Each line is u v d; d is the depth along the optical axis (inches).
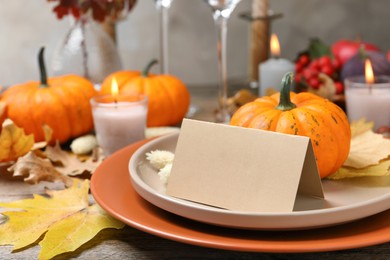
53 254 19.7
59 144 29.8
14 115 28.3
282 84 21.8
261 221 18.2
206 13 45.1
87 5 31.8
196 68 46.4
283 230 18.7
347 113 31.4
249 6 45.2
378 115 30.3
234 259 19.6
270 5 45.5
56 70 33.4
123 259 19.8
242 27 45.6
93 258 19.8
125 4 33.3
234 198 19.9
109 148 28.0
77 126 29.3
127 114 27.5
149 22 45.2
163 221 19.4
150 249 20.2
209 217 18.5
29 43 45.6
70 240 20.3
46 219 21.5
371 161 22.7
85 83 30.0
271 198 19.4
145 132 28.8
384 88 30.2
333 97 32.8
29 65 46.3
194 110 35.3
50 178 24.6
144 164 22.7
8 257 20.1
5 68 46.2
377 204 18.9
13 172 26.1
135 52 45.9
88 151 28.1
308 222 18.3
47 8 44.8
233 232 18.9
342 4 45.5
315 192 20.5
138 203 20.6
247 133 20.0
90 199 23.4
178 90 31.6
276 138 19.6
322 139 21.3
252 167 19.8
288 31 46.1
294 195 19.1
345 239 18.3
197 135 20.7
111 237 20.9
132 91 30.7
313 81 33.7
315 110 21.7
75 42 33.1
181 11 45.1
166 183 21.9
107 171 22.7
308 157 19.7
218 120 32.9
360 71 33.9
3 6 44.7
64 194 23.2
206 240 18.1
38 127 28.5
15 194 24.4
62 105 28.6
